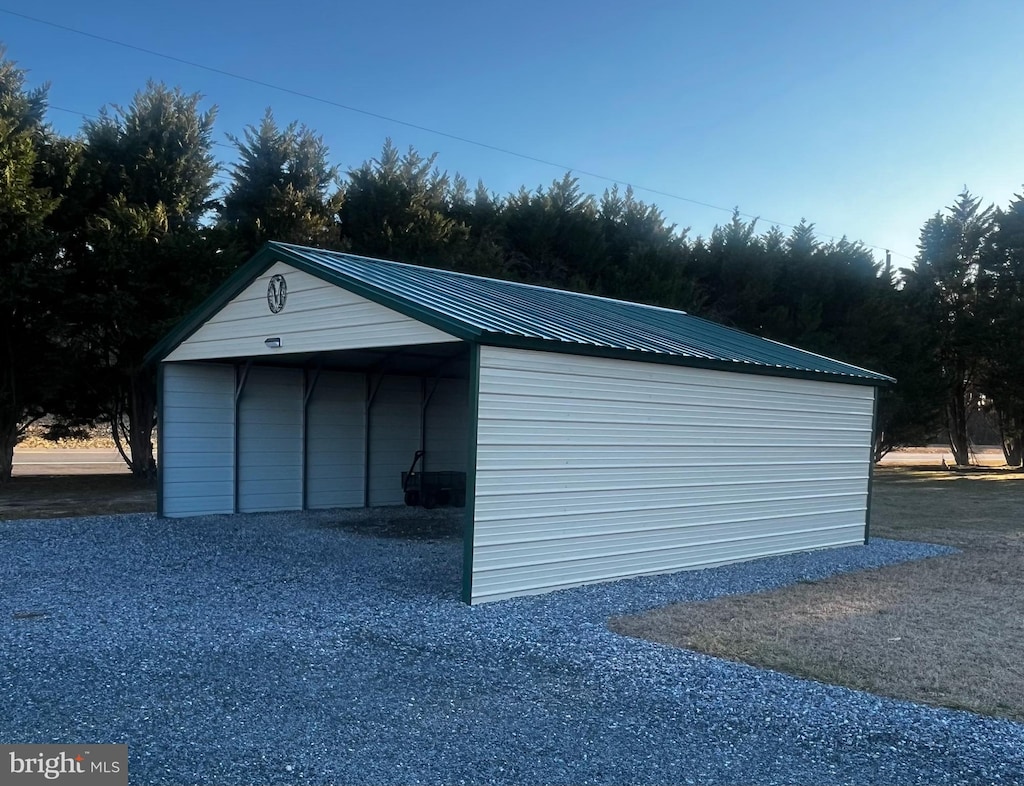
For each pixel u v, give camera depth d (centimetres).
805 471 1165
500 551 775
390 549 1041
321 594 780
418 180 2344
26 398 1764
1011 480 2602
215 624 661
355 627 659
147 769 392
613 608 756
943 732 458
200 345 1235
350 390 1528
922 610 775
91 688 503
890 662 598
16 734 432
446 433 1698
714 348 1084
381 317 936
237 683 518
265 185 2134
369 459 1552
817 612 761
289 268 1078
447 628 661
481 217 2500
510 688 522
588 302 1293
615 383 884
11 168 1538
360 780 387
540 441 809
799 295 2769
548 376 815
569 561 841
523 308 997
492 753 421
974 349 2900
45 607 714
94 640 608
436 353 1280
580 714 478
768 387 1094
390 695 505
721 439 1024
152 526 1204
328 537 1134
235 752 414
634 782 392
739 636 666
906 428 2738
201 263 1733
